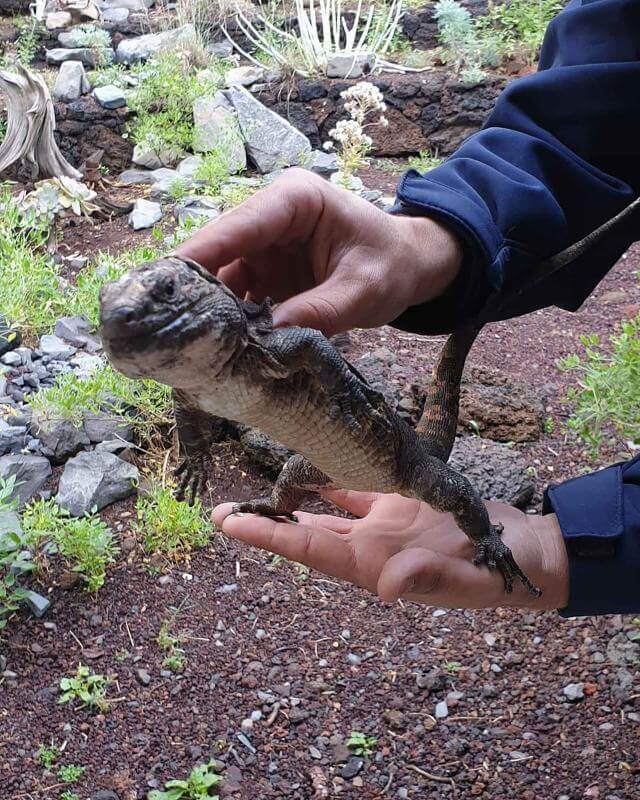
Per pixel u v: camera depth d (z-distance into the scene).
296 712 0.72
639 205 0.54
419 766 0.68
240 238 0.46
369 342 1.11
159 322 0.39
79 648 0.76
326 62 1.84
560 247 0.55
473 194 0.53
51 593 0.81
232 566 0.85
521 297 0.59
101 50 1.89
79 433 0.93
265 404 0.44
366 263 0.48
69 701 0.72
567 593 0.53
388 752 0.69
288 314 0.46
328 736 0.70
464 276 0.52
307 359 0.44
